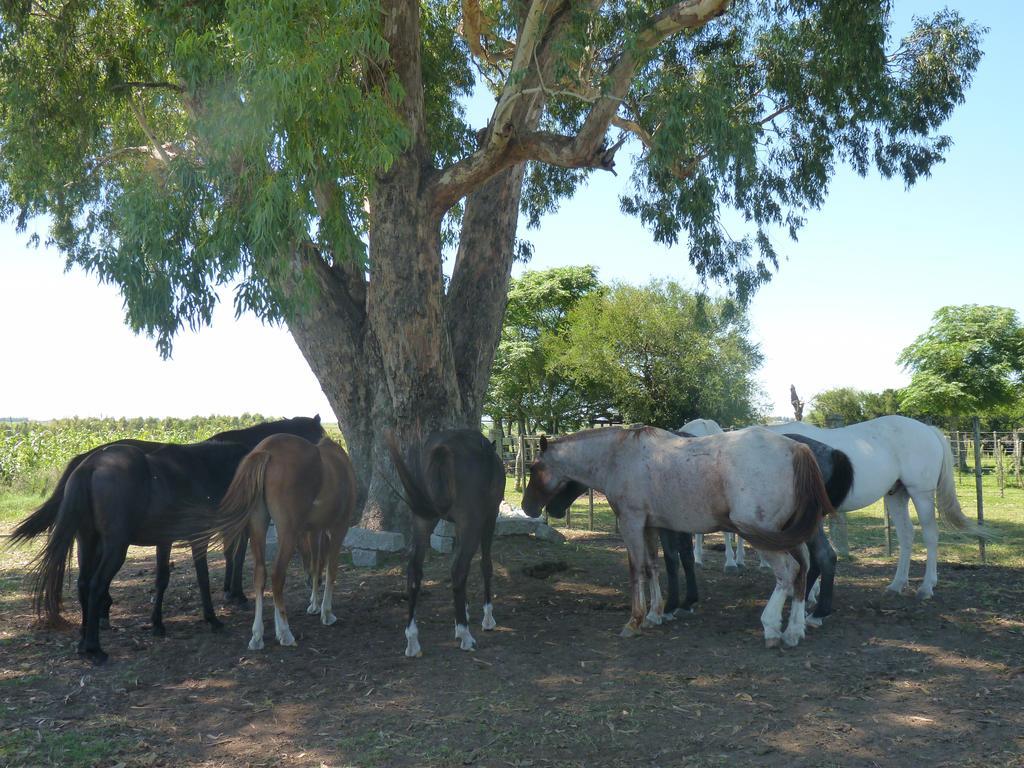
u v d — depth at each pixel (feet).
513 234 38.75
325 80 26.86
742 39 42.73
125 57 39.34
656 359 109.40
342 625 24.16
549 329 126.52
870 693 17.54
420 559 21.29
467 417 37.37
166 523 21.70
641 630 23.22
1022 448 96.22
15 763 14.44
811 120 43.01
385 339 33.78
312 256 37.11
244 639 22.72
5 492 64.18
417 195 33.17
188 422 103.76
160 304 28.30
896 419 27.68
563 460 24.66
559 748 14.90
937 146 42.37
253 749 15.10
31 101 36.29
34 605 21.11
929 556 27.27
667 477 22.35
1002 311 122.11
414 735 15.61
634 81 29.35
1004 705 16.61
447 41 46.44
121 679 19.25
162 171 32.83
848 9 36.94
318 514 23.18
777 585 21.44
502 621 24.58
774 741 14.99
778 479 20.52
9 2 34.63
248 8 25.71
